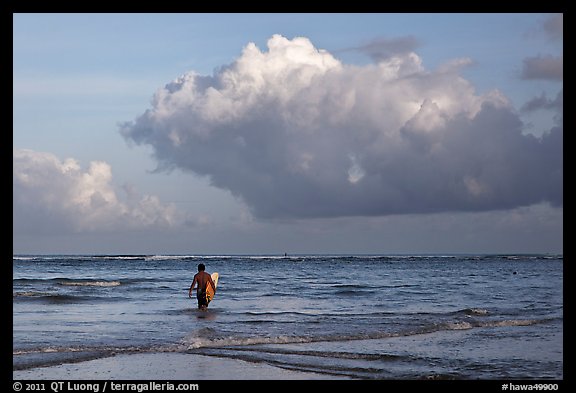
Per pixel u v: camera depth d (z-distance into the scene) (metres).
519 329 18.03
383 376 11.84
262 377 11.72
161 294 30.66
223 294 31.30
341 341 15.62
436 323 18.59
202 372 12.10
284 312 22.16
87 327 17.84
